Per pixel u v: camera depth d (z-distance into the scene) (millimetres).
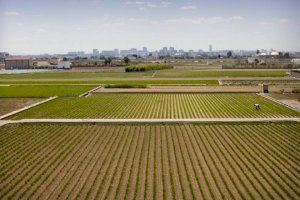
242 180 27234
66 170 29781
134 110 54906
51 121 47125
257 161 31562
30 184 27000
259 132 41312
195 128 43375
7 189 26172
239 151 34406
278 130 42125
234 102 61406
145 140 38406
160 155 33312
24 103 63000
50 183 27078
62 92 75750
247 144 36688
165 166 30344
